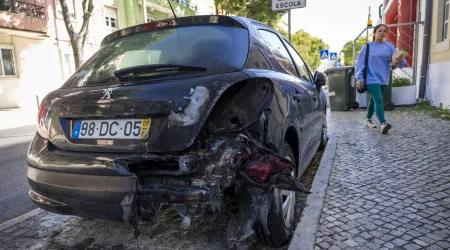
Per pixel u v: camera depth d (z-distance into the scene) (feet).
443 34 29.27
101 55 10.09
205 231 9.92
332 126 24.38
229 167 6.83
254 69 8.60
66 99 8.42
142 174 7.18
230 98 7.54
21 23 58.29
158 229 10.19
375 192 11.53
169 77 7.80
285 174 6.84
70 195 7.54
